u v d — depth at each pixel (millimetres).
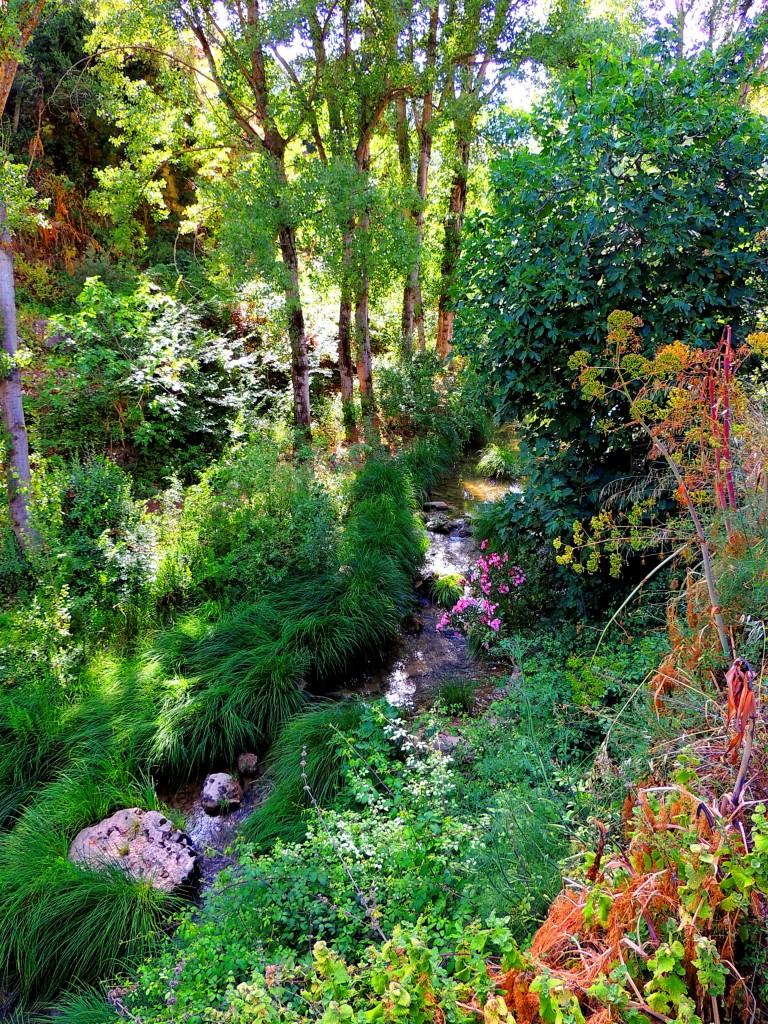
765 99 7129
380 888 2309
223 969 2154
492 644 4820
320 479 7375
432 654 5246
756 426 2158
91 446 7375
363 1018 1209
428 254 11242
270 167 7145
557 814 2207
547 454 4367
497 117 4484
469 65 9781
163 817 3420
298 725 3975
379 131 10594
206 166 9867
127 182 9281
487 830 2387
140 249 11469
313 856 2566
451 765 3084
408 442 10133
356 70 8148
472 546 7188
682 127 3529
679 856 1239
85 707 4086
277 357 10438
